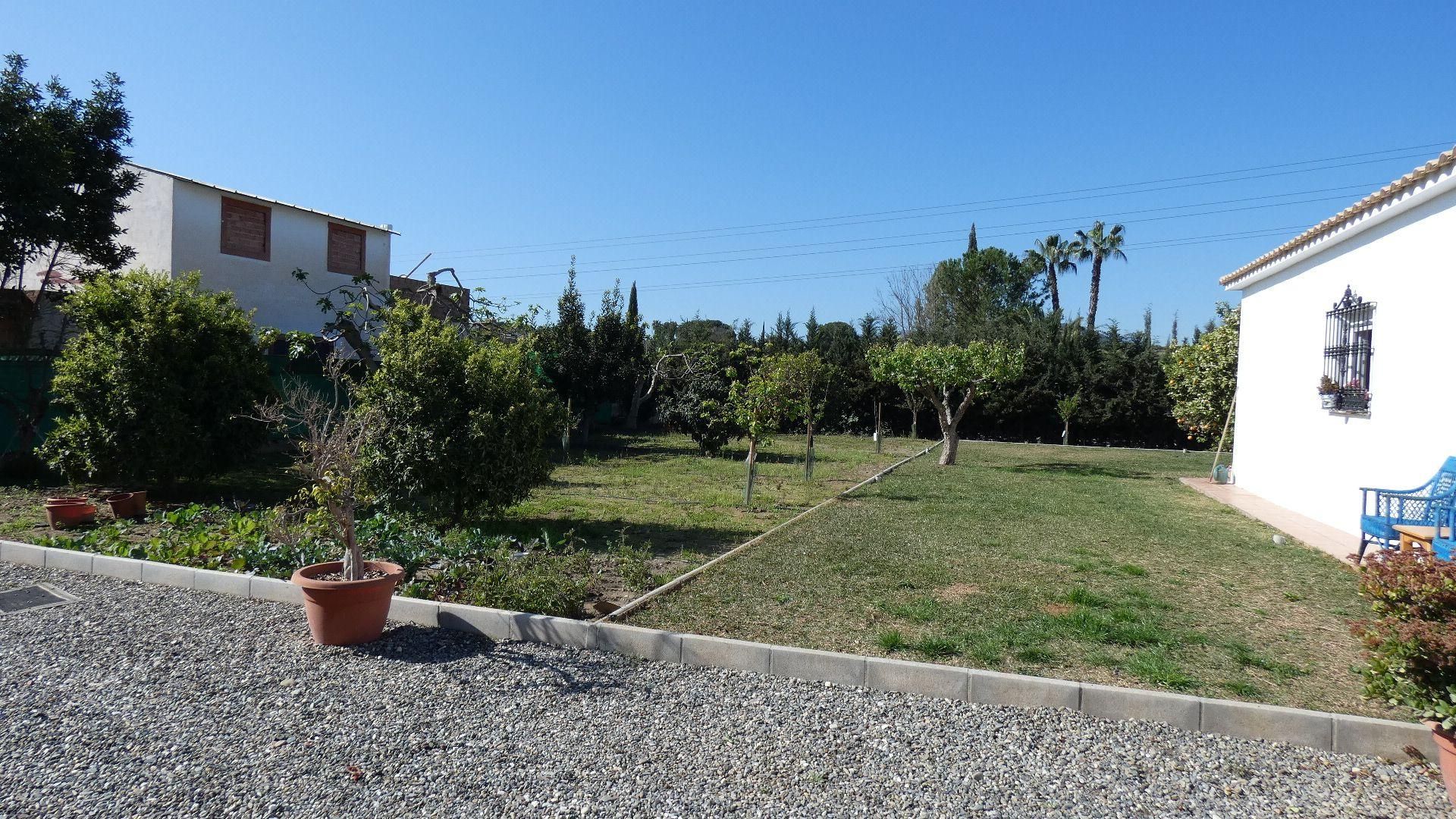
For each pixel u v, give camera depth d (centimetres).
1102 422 2802
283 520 663
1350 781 322
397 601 523
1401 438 780
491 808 297
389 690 407
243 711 381
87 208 1309
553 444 1950
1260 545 797
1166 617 538
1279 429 1102
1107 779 322
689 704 393
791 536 823
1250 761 339
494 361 823
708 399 1759
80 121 1286
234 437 1048
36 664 441
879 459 1841
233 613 536
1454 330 702
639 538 832
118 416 963
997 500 1120
